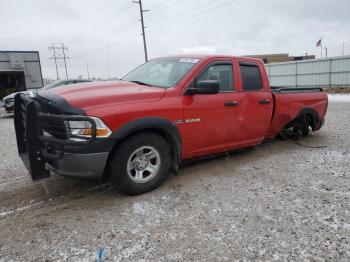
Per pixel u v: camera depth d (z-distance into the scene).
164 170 3.87
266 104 5.04
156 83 4.21
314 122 6.46
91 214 3.23
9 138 8.08
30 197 3.75
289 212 3.17
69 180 4.27
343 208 3.23
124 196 3.67
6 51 27.03
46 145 3.40
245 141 4.89
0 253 2.57
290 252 2.50
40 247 2.65
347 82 25.39
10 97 15.08
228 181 4.10
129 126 3.38
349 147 5.81
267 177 4.23
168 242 2.68
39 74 28.91
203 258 2.45
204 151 4.33
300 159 5.07
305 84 28.53
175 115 3.81
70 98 3.31
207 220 3.04
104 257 2.49
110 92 3.56
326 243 2.61
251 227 2.89
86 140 3.17
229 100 4.44
